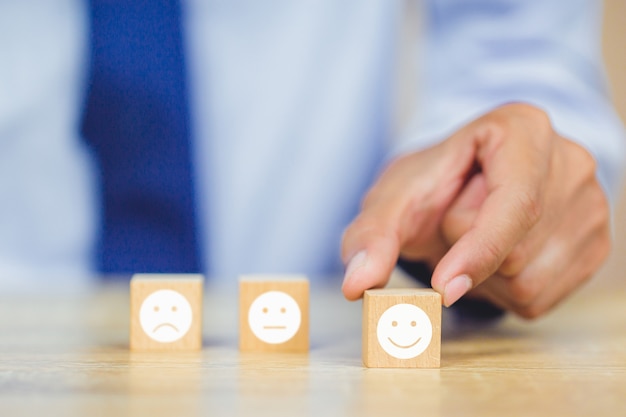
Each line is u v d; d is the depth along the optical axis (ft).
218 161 3.17
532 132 2.09
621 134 2.51
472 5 2.70
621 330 2.23
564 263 2.17
